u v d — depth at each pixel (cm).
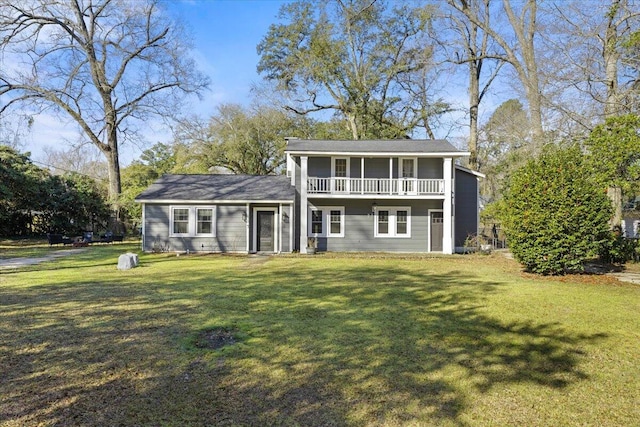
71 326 585
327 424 329
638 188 1177
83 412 342
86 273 1141
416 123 3119
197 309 693
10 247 2077
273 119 3316
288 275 1117
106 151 2694
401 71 2948
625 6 1396
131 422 328
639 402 376
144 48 2683
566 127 1612
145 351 486
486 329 595
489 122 3038
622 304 760
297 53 3152
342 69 3083
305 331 574
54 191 2598
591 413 354
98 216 2909
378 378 421
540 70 1719
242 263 1427
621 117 1148
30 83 2366
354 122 3200
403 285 959
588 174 1140
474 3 2295
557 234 1090
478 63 2616
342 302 762
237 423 329
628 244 1359
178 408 352
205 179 2159
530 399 379
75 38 2517
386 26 3016
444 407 362
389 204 1997
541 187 1109
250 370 437
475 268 1301
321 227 1992
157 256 1692
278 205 1911
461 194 2022
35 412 341
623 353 501
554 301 783
